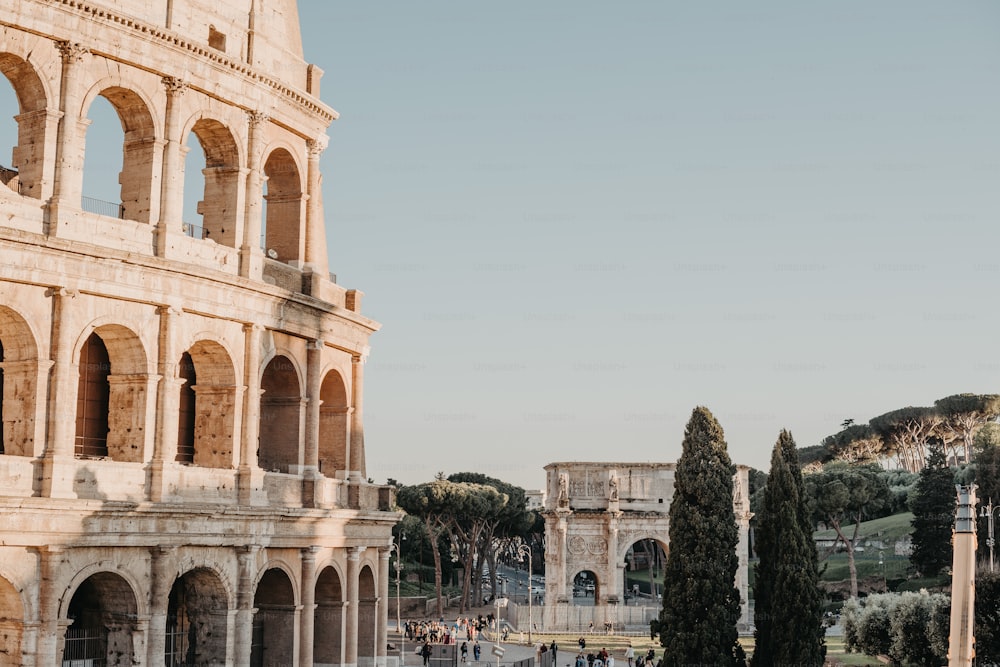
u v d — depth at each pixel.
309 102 78.75
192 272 66.06
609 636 150.62
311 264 79.56
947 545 163.38
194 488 66.44
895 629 93.00
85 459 62.84
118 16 63.84
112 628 63.50
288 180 79.88
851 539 195.75
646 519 159.38
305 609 75.56
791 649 88.62
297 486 75.94
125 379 64.94
